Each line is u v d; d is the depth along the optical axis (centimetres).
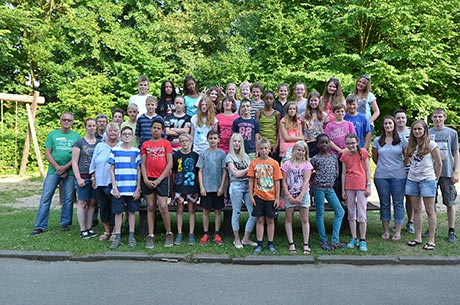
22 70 1750
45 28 1636
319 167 548
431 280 432
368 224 680
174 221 714
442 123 594
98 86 1661
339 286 413
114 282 423
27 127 1558
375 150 611
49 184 631
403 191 579
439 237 591
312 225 679
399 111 603
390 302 373
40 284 416
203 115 629
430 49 1459
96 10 1822
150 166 552
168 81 693
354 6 1444
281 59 1648
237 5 1978
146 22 1906
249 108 607
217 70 1705
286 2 1769
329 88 657
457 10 1602
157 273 452
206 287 409
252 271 460
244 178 558
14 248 528
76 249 523
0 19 1509
